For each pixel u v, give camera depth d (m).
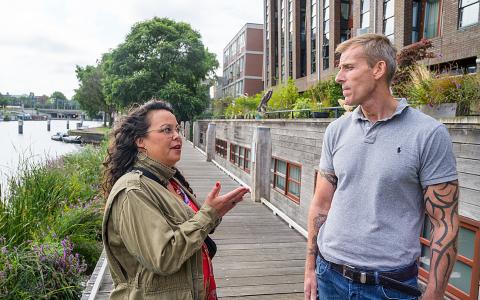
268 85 27.84
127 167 1.55
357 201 1.54
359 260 1.50
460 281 3.46
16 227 5.09
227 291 3.79
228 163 15.81
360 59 1.55
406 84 4.69
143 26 31.67
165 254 1.30
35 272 4.34
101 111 68.12
